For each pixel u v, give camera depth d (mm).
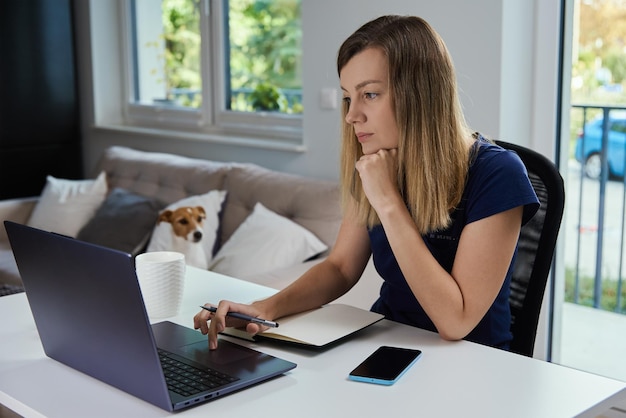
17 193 4316
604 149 3531
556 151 2824
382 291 1778
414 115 1541
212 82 4027
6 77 4168
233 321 1576
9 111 4203
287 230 2891
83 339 1335
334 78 3217
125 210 3436
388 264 1689
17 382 1352
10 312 1753
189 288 1908
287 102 3725
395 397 1249
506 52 2691
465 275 1511
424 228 1571
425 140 1541
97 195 3717
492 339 1625
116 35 4500
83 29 4453
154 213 3416
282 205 3090
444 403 1228
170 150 4160
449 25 2795
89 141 4582
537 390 1271
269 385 1305
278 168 3586
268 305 1600
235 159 3816
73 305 1310
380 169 1550
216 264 2994
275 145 3516
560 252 2891
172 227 3100
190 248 3049
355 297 2771
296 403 1234
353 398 1249
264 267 2836
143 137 4297
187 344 1478
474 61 2750
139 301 1167
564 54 2766
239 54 3906
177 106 4285
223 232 3238
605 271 3658
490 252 1508
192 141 4027
